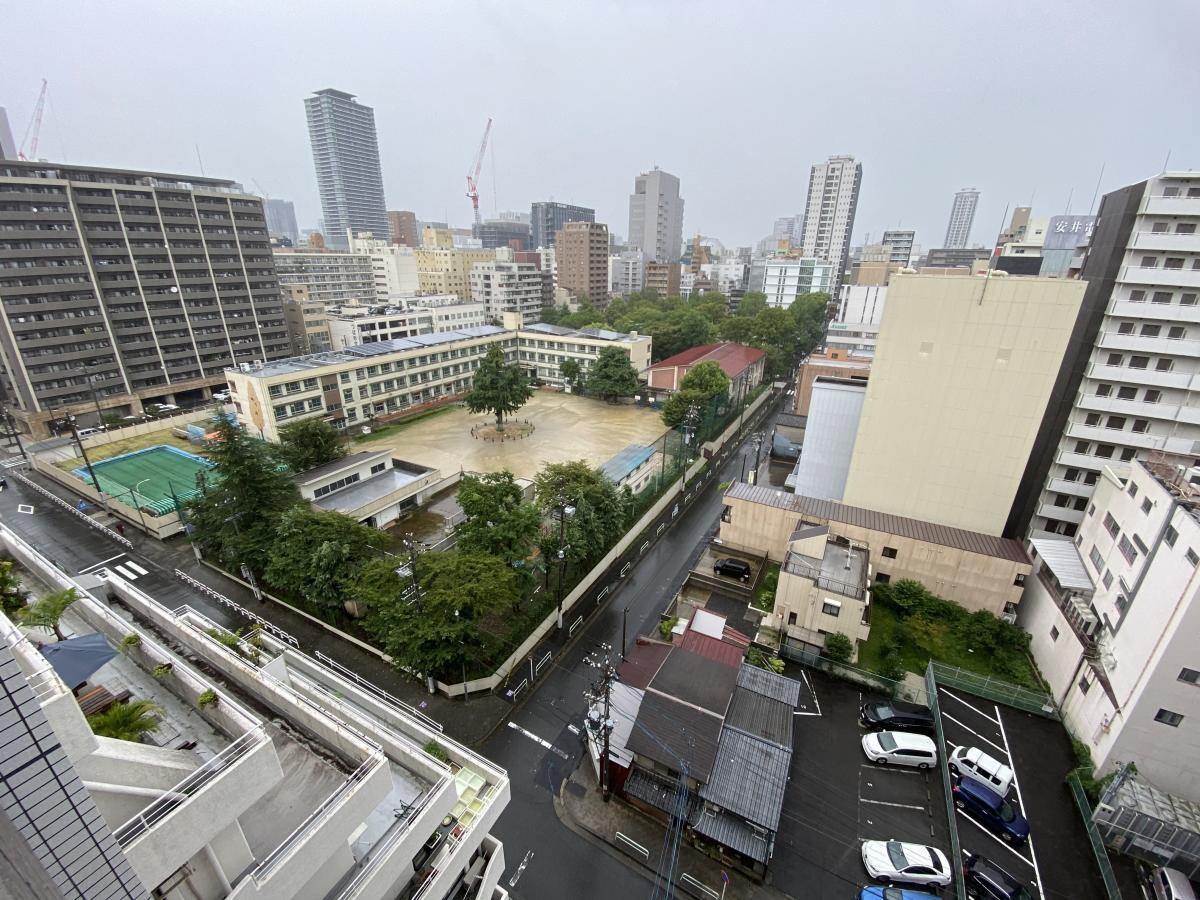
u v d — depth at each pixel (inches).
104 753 333.7
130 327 2810.0
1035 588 1222.3
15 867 235.8
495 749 1003.9
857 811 898.1
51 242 2511.1
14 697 228.4
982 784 911.7
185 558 1556.3
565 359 3444.9
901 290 1277.1
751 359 3144.7
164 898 346.6
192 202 2947.8
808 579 1173.7
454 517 1833.2
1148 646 856.9
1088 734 959.0
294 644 1222.3
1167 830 796.0
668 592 1453.0
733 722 920.9
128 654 537.6
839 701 1103.0
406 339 3250.5
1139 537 970.1
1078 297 1130.7
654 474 2041.1
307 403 2503.7
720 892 786.8
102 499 1800.0
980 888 781.3
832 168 6309.1
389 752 585.0
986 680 1101.1
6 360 2492.6
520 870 813.9
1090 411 1352.1
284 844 386.6
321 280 5123.0
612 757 897.5
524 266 5172.2
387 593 1091.9
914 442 1366.9
